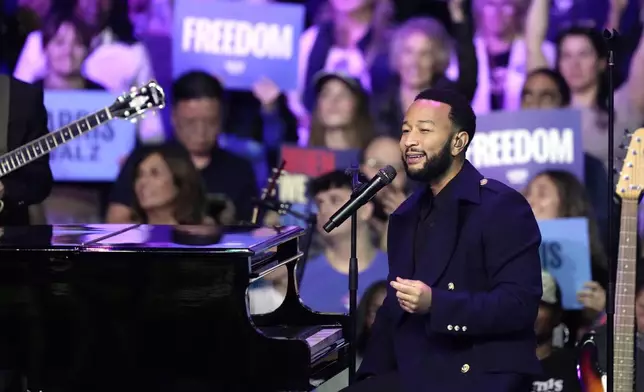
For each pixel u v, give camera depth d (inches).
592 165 778.2
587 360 613.0
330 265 779.4
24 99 665.6
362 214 779.4
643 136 560.1
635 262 553.9
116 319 474.9
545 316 738.8
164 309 471.8
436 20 791.7
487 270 491.8
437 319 472.7
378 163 788.6
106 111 637.3
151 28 813.9
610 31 524.1
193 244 478.6
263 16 805.2
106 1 813.2
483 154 787.4
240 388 468.1
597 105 778.2
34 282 478.9
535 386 735.7
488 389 478.0
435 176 502.9
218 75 808.3
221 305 468.1
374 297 773.9
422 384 486.6
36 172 654.5
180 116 806.5
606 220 774.5
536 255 491.2
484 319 472.4
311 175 792.9
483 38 787.4
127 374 475.5
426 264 497.4
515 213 490.3
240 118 810.2
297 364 462.0
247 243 481.7
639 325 722.2
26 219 665.0
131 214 807.7
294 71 804.6
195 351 470.6
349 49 800.3
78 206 812.6
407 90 794.2
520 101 786.2
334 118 797.2
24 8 816.9
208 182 805.2
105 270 474.6
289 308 548.4
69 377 479.8
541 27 781.9
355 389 501.0
